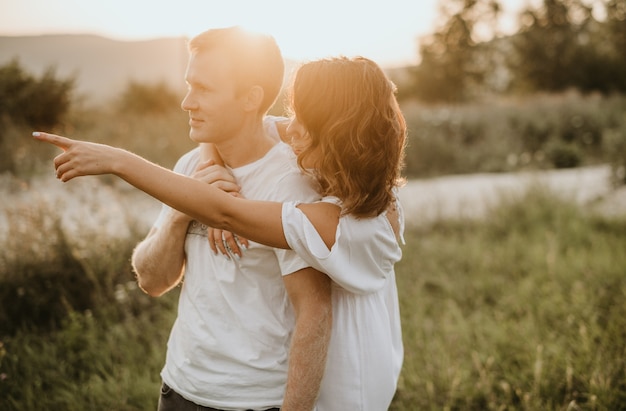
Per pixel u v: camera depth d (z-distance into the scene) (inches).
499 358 134.8
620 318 148.3
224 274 64.2
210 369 65.2
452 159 470.9
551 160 460.8
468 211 292.2
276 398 64.3
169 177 56.8
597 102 651.5
